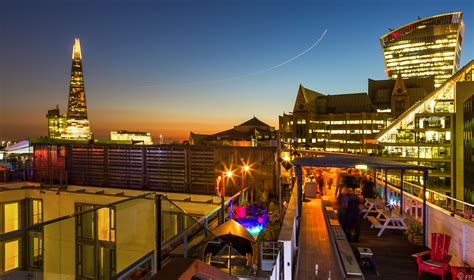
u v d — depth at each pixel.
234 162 33.06
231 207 18.70
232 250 11.41
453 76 93.12
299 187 15.12
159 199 6.71
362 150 149.12
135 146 37.22
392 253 10.95
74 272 27.47
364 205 17.39
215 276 4.16
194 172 34.53
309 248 11.53
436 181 87.88
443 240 9.14
